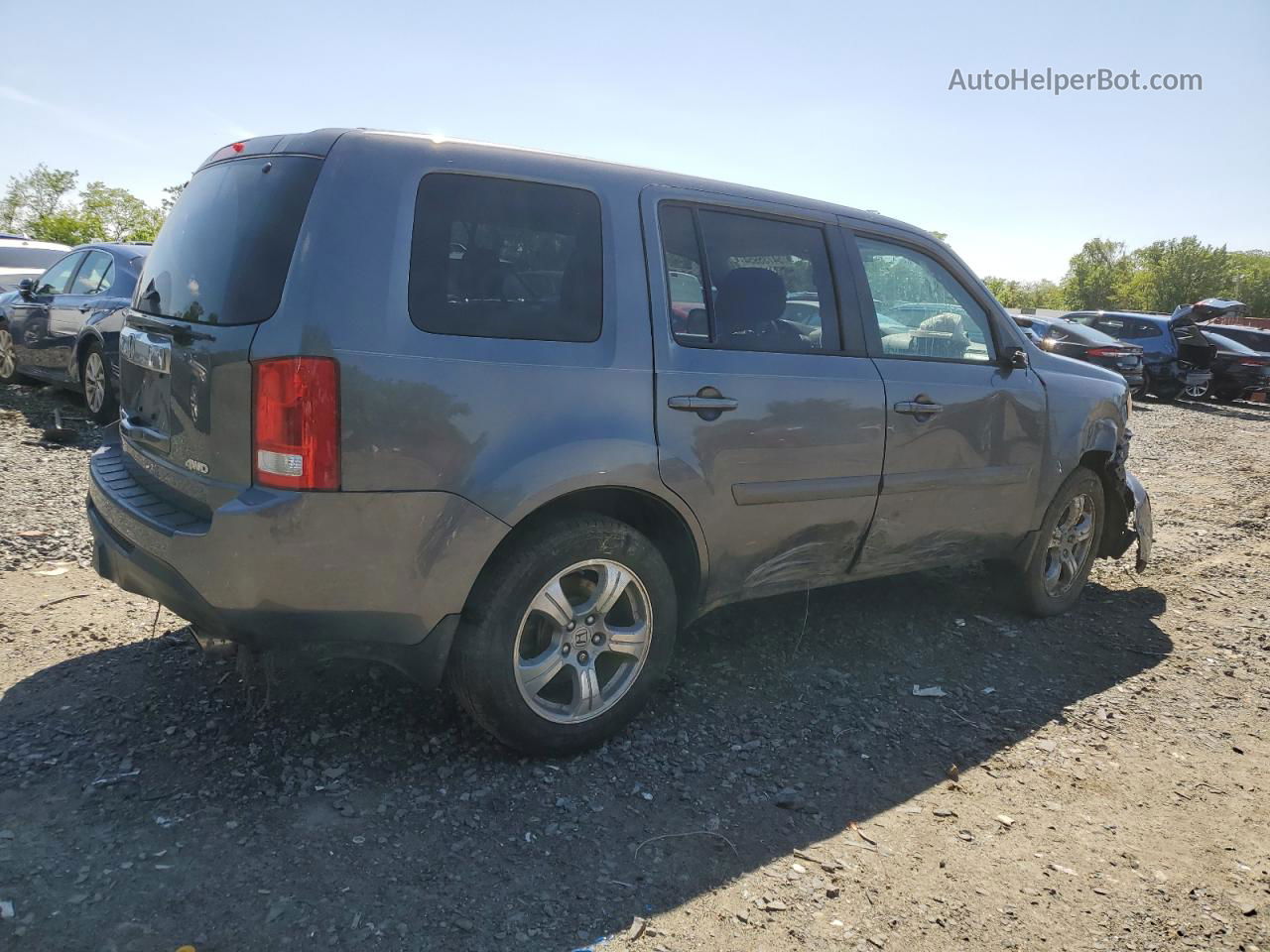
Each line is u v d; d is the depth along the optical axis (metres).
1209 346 20.81
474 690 2.99
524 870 2.59
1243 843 2.99
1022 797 3.18
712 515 3.42
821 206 3.98
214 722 3.23
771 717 3.65
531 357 2.97
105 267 8.59
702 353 3.39
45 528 5.26
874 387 3.89
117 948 2.18
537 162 3.15
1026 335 4.85
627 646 3.29
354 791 2.90
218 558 2.67
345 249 2.70
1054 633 4.86
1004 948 2.42
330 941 2.25
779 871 2.68
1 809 2.67
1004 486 4.51
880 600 5.12
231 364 2.69
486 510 2.85
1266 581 5.99
